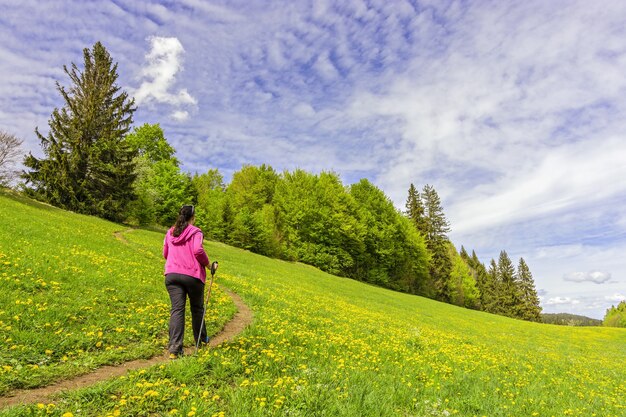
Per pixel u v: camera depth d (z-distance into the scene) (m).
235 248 55.69
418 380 7.61
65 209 43.56
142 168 51.16
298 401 4.90
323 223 63.81
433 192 87.56
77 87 48.06
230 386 5.32
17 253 11.43
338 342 9.91
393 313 26.20
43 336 6.27
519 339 26.98
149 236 36.44
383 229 69.31
